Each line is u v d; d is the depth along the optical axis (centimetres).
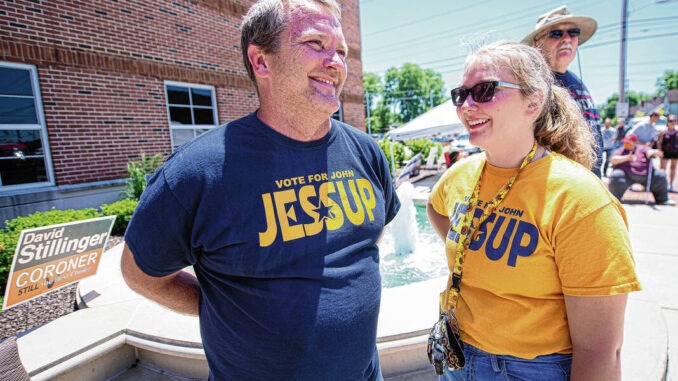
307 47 117
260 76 125
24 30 562
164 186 113
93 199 646
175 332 240
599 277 101
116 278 344
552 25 259
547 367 119
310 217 120
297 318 113
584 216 104
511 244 119
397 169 1548
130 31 684
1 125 561
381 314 239
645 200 647
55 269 293
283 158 123
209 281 122
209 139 120
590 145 139
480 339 130
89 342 235
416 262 459
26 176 588
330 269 120
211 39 824
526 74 118
